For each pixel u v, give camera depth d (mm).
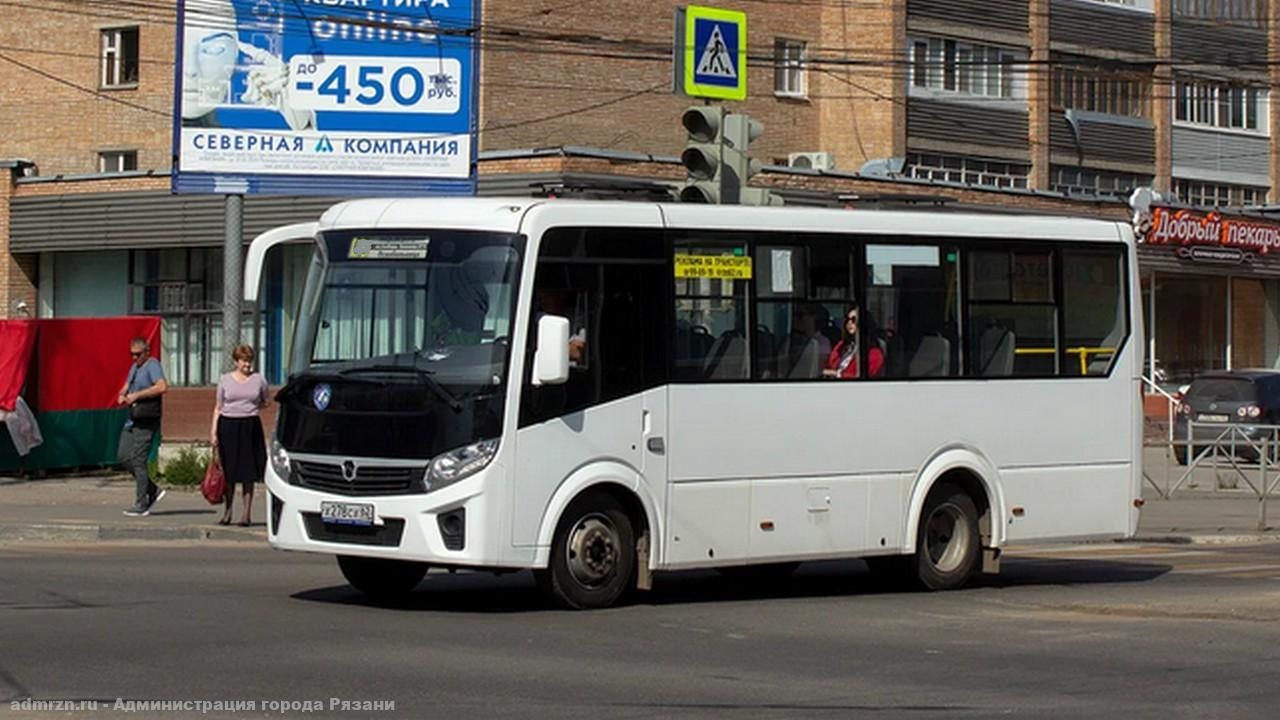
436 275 13602
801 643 12477
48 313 41625
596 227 13867
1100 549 22188
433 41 29750
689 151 18719
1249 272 51656
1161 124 55938
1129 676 11133
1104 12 54312
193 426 39344
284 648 11578
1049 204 46062
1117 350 17297
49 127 46031
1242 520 25594
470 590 15531
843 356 15352
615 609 14164
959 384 16094
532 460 13336
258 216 37938
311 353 14016
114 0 44969
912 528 15781
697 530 14359
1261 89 59344
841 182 40562
